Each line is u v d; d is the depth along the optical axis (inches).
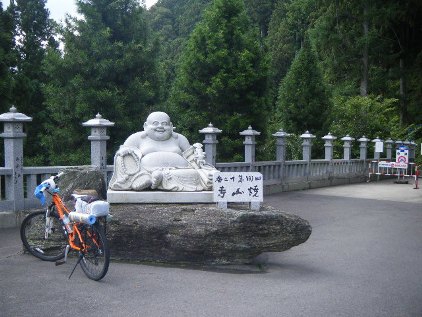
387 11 1285.7
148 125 350.0
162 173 318.7
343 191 774.5
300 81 1071.0
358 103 1197.1
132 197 313.4
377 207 585.6
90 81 673.0
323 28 1374.3
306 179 816.3
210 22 813.9
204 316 204.7
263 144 841.5
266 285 251.9
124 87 695.7
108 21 716.7
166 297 228.5
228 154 797.9
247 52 784.9
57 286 242.4
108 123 452.8
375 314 210.8
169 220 282.8
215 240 276.7
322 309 216.1
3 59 660.7
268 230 277.1
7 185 408.5
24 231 303.6
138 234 285.9
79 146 687.7
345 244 362.9
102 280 253.6
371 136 1186.0
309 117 1064.8
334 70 1417.3
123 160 327.0
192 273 270.8
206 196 316.5
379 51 1366.9
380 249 346.9
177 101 818.8
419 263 306.0
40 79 908.6
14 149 403.9
